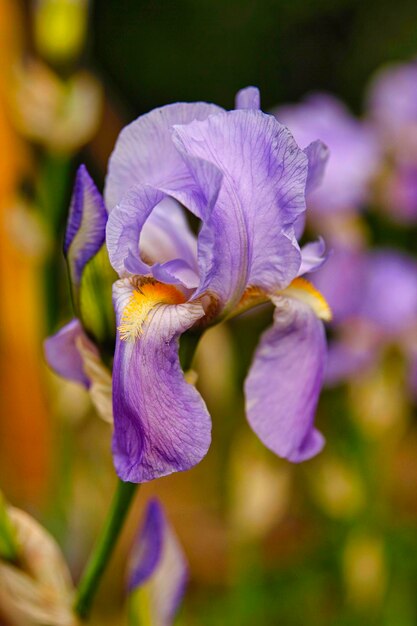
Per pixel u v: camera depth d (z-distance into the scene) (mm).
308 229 1200
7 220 914
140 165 497
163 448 454
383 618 1038
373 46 2098
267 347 500
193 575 1228
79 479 993
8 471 1077
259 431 496
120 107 2086
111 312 498
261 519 948
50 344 520
